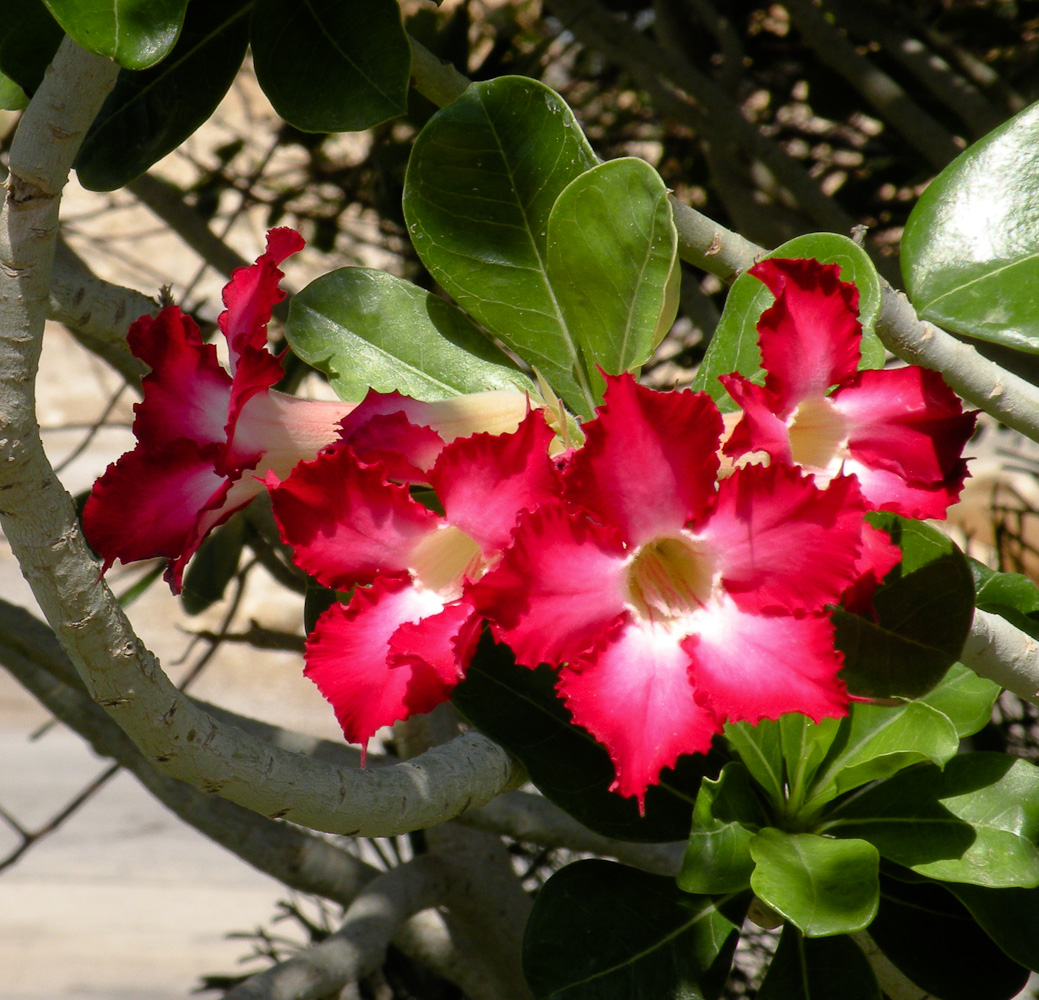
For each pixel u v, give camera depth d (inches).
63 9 17.8
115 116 23.0
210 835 31.8
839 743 22.0
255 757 18.9
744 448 18.2
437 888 30.7
